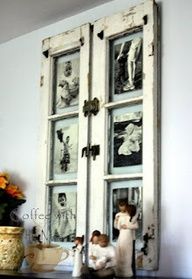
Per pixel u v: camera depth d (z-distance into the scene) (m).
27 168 2.01
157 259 1.52
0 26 2.08
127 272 1.39
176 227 1.51
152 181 1.55
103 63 1.77
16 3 1.87
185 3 1.62
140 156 1.63
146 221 1.54
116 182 1.68
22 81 2.12
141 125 1.65
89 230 1.70
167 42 1.64
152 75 1.61
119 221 1.44
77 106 1.86
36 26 2.07
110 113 1.74
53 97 1.94
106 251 1.37
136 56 1.70
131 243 1.41
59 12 1.95
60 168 1.87
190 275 1.46
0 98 2.20
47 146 1.91
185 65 1.58
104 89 1.75
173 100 1.59
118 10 1.81
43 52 1.99
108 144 1.72
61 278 1.36
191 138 1.53
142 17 1.67
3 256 1.66
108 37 1.78
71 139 1.86
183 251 1.48
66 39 1.91
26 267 1.84
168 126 1.59
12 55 2.19
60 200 1.85
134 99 1.65
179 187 1.53
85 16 1.92
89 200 1.72
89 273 1.34
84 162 1.75
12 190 1.89
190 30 1.59
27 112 2.06
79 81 1.85
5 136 2.13
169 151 1.57
